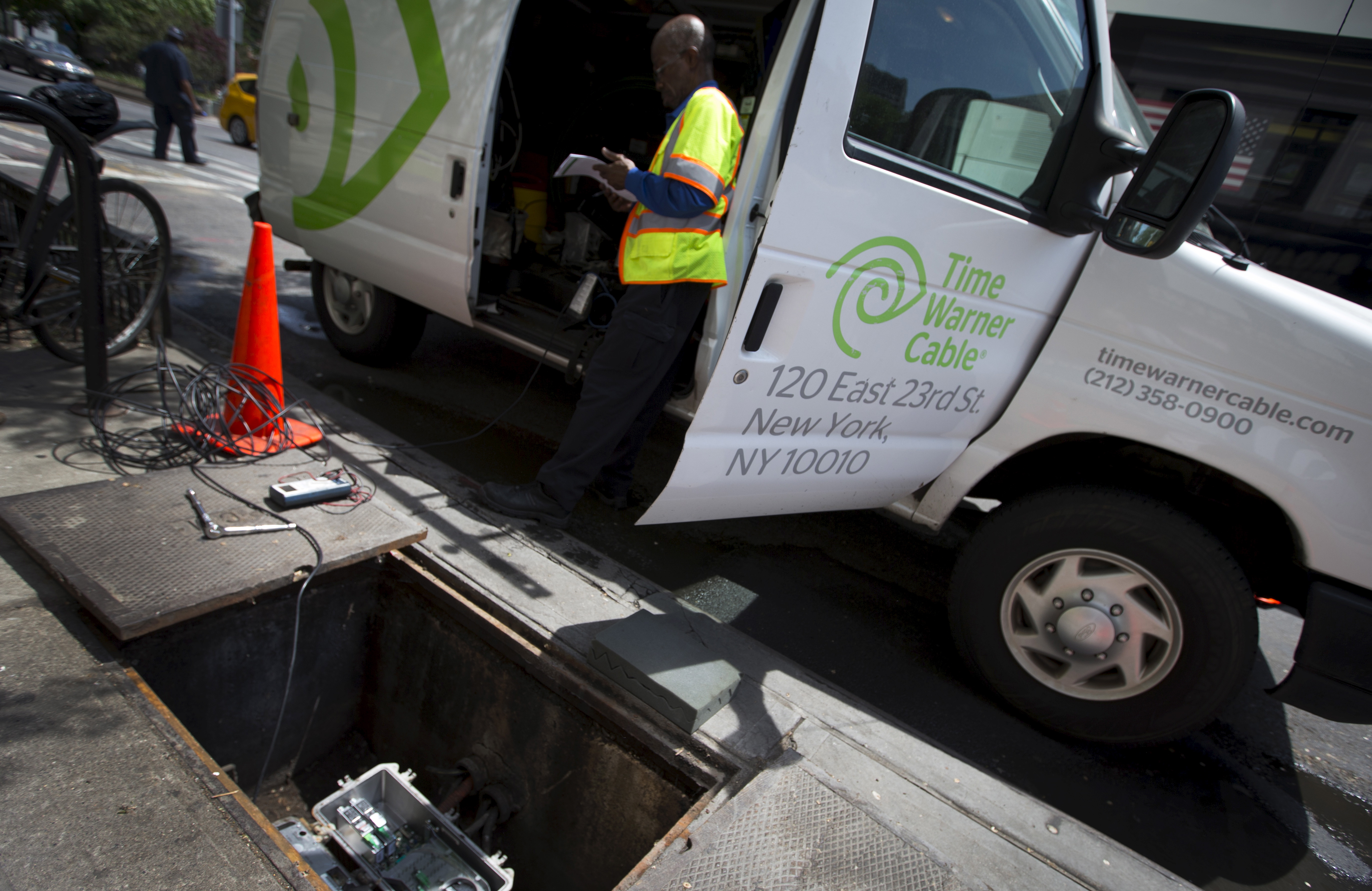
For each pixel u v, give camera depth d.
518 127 4.12
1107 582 2.50
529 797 2.47
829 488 2.68
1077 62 2.46
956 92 2.26
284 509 2.52
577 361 3.06
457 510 2.86
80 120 3.04
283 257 6.79
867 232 2.18
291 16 3.84
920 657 3.02
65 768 1.60
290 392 3.48
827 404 2.44
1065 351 2.59
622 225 4.04
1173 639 2.42
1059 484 2.63
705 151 2.23
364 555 2.42
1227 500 2.55
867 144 2.14
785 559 3.57
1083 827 2.10
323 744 2.82
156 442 2.82
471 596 2.46
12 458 2.56
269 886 1.50
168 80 10.32
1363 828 2.61
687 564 3.30
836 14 1.93
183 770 1.66
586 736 2.28
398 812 2.36
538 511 2.88
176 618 1.97
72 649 1.88
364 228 3.59
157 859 1.49
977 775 2.21
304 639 2.53
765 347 2.24
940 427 2.71
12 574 2.06
